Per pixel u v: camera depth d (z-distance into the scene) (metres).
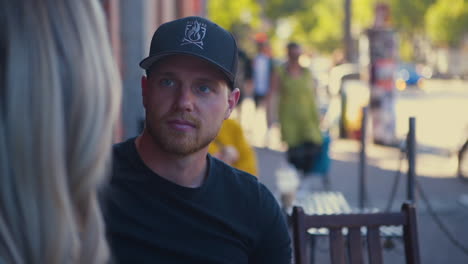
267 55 14.95
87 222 0.84
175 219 1.69
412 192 4.70
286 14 48.91
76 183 0.82
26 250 0.80
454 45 49.25
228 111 1.79
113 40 6.20
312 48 56.56
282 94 8.14
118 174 1.70
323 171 8.13
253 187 1.83
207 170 1.78
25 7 0.82
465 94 32.06
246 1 37.19
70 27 0.83
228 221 1.75
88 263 0.84
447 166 10.80
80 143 0.81
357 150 12.43
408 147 4.71
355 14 50.72
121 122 6.71
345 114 14.02
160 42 1.69
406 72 36.28
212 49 1.67
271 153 11.91
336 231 2.77
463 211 7.53
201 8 15.56
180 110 1.67
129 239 1.65
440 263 5.68
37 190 0.79
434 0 47.47
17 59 0.80
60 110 0.80
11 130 0.78
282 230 1.88
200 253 1.70
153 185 1.70
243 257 1.78
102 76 0.84
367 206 6.56
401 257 5.61
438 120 19.02
